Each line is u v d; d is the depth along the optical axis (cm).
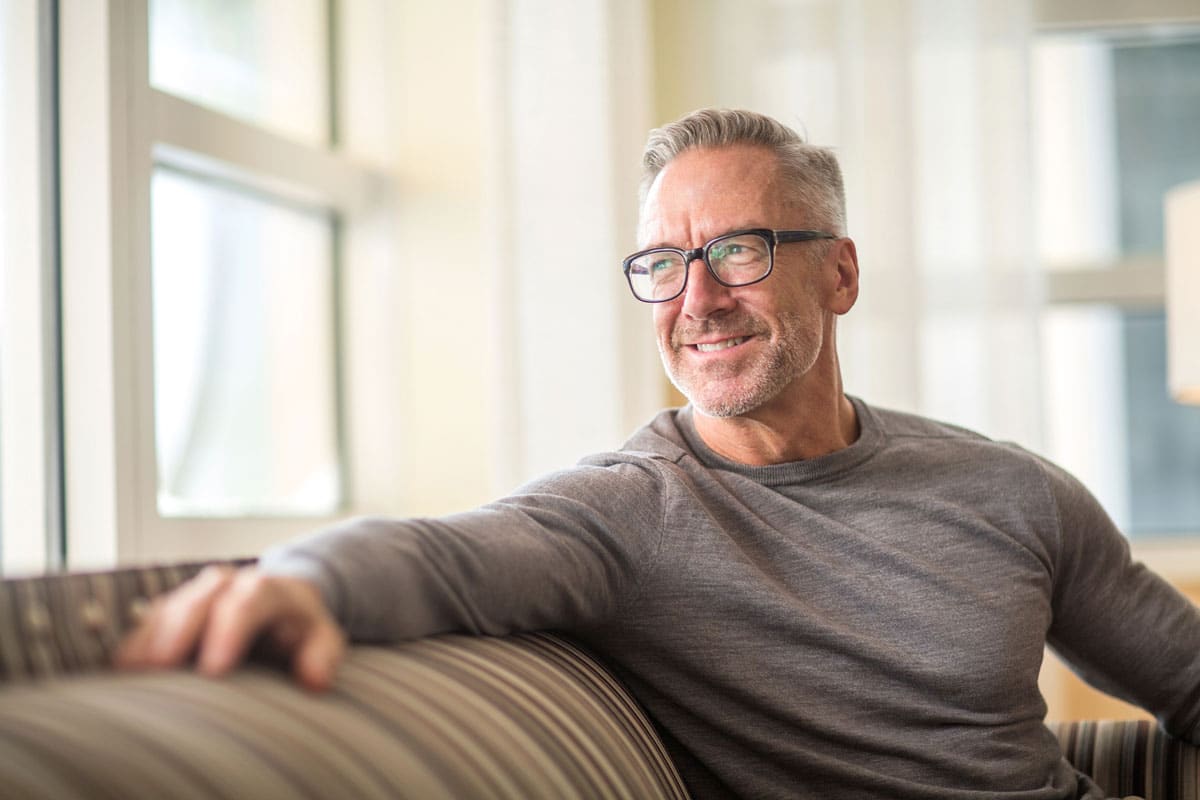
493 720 88
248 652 77
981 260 276
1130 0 300
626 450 142
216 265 232
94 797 58
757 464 141
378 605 87
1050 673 268
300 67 261
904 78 277
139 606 80
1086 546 143
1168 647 145
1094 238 308
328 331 270
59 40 191
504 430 263
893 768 125
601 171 266
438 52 272
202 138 217
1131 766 150
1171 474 306
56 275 191
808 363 139
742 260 137
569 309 265
